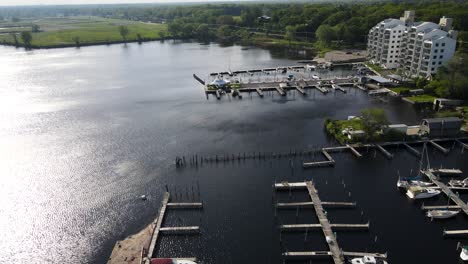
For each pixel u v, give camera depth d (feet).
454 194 363.97
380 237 312.29
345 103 653.71
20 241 318.86
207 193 378.73
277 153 461.78
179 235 316.81
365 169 422.00
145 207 360.28
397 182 391.65
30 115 627.05
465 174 406.00
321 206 348.59
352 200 363.35
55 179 412.98
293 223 330.54
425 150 461.37
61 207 362.94
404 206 354.13
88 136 530.68
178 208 354.13
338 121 545.03
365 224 326.03
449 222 330.75
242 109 636.48
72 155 469.98
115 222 339.57
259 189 384.88
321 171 418.92
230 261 289.33
